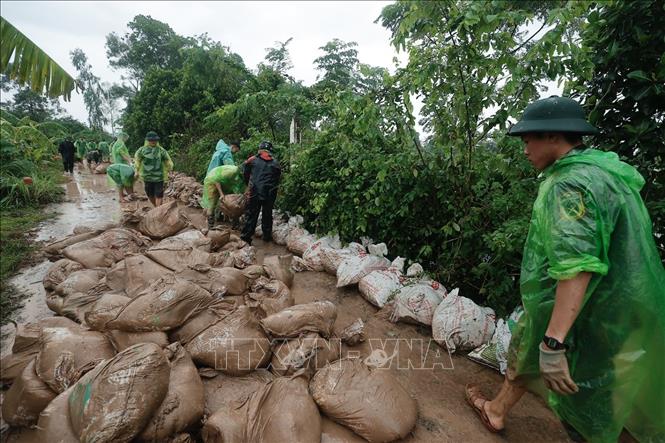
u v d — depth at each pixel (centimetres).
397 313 301
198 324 225
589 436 163
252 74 1034
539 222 153
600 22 225
